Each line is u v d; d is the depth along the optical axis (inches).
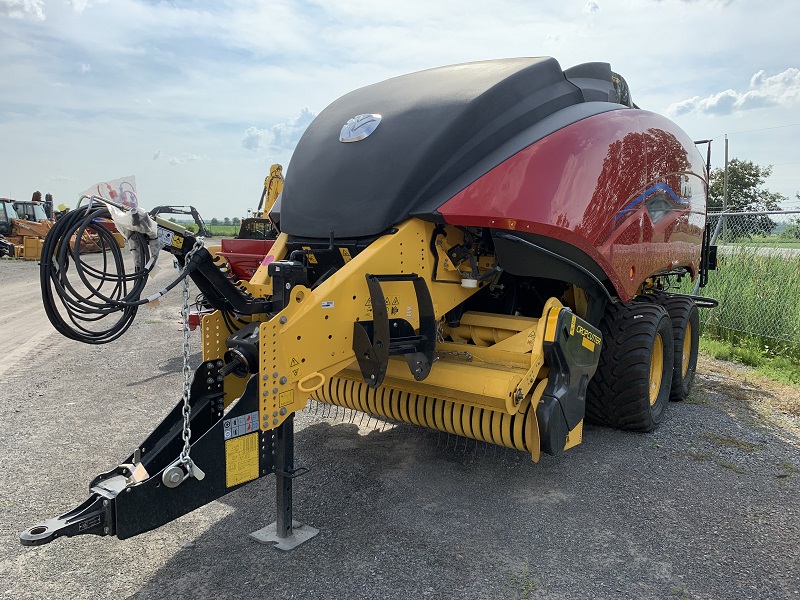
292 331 117.6
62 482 156.9
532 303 185.2
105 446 180.7
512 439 145.8
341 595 112.4
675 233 209.6
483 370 142.4
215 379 140.8
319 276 155.7
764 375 276.5
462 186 140.9
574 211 150.8
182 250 120.9
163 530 135.3
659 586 116.4
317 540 131.5
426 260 143.9
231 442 114.3
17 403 220.8
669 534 135.3
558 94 169.0
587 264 161.6
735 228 396.8
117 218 111.8
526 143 149.4
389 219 138.9
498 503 149.2
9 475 160.9
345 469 167.6
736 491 156.6
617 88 209.3
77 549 127.5
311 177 155.5
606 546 130.2
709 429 201.8
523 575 119.3
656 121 195.2
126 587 114.7
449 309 151.8
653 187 187.9
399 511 144.7
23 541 95.4
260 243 285.6
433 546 129.6
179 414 134.4
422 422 159.8
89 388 241.0
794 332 321.1
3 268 807.1
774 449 185.2
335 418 207.5
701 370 285.7
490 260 161.6
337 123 161.9
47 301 109.8
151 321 405.7
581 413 153.6
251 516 141.3
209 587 114.7
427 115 147.8
